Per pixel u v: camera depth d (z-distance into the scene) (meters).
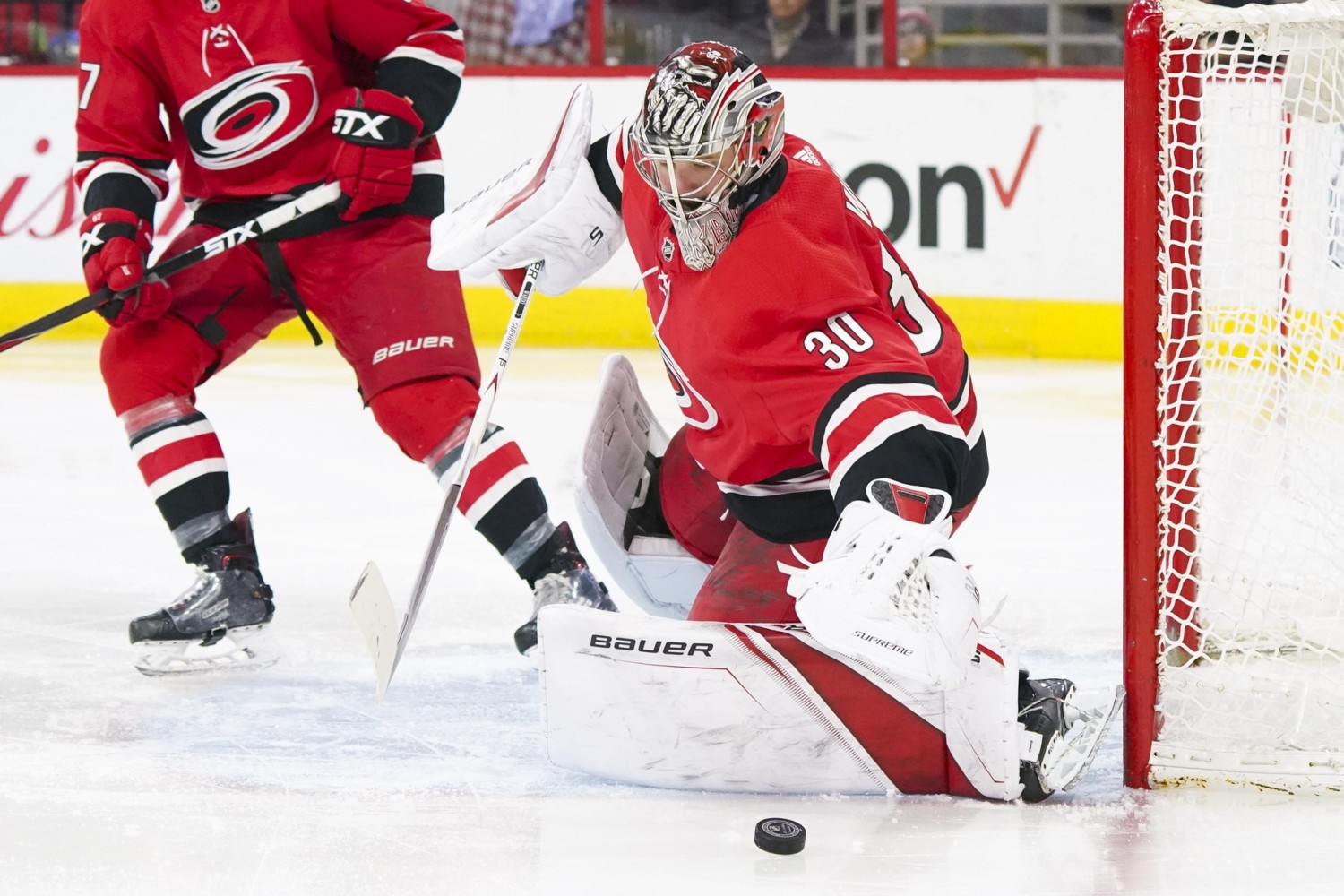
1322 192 9.24
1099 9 27.42
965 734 8.08
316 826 7.88
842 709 8.14
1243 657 9.96
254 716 9.86
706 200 7.36
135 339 11.00
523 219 9.41
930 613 6.87
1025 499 16.73
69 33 28.58
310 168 11.29
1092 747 8.27
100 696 10.30
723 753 8.26
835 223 7.59
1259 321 9.39
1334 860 7.35
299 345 27.47
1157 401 8.12
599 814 8.05
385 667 9.02
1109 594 12.91
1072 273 26.00
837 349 7.32
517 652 11.38
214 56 10.93
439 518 9.40
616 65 28.19
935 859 7.36
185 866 7.34
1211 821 7.91
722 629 8.23
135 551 14.55
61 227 27.33
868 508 6.97
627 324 27.20
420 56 11.20
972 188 26.30
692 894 6.96
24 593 13.06
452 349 10.88
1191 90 8.78
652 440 10.98
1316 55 8.55
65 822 7.97
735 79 7.23
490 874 7.22
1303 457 10.04
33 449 19.44
